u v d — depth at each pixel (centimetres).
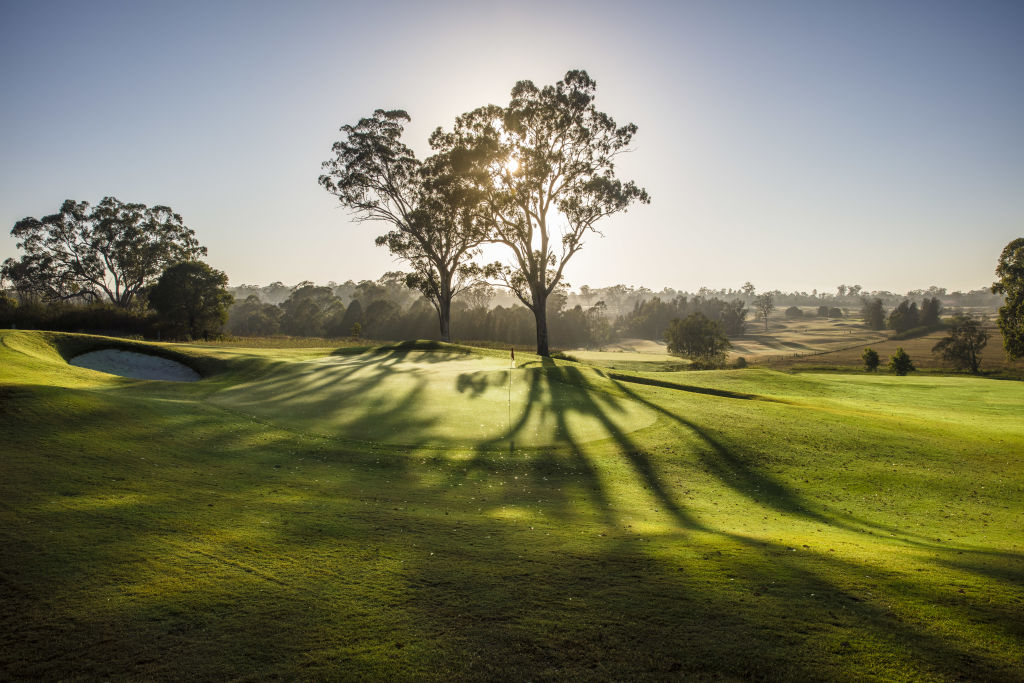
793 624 651
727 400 2552
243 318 14275
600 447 1697
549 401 2267
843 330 17300
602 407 2219
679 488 1415
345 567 771
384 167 5094
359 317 10962
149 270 8494
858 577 791
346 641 600
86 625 601
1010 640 624
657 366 5722
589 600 700
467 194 4341
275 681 534
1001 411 2753
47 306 6197
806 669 567
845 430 2006
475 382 2566
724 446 1759
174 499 995
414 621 643
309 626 625
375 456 1477
